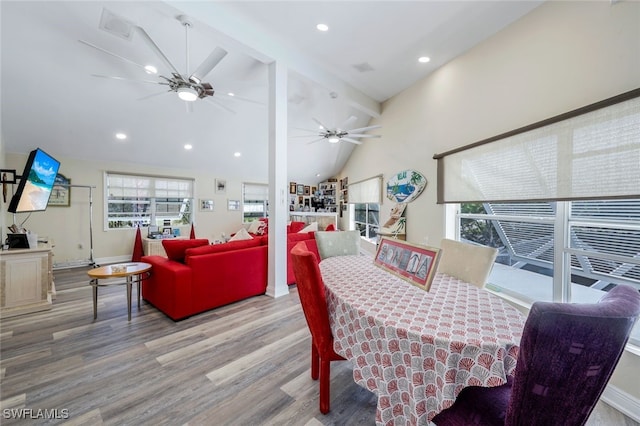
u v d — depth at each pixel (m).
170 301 2.58
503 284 2.68
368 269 1.88
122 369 1.81
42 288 2.82
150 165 5.68
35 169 2.94
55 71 3.23
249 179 7.21
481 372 0.88
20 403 1.49
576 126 1.89
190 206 6.36
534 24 2.23
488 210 2.81
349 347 1.25
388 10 2.40
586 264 1.94
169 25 2.77
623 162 1.64
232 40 2.58
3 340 2.18
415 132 3.81
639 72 1.58
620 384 1.55
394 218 4.17
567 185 1.95
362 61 3.27
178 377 1.74
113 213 5.31
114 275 2.46
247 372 1.80
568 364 0.64
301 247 1.59
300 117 5.03
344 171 7.49
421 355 0.95
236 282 3.02
